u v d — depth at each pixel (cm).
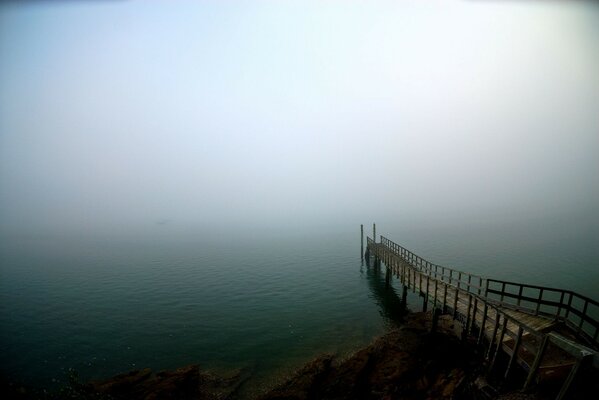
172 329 2136
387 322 2133
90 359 1755
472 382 1049
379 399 1173
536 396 788
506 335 1177
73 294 3047
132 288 3206
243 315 2362
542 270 3453
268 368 1593
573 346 683
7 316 2458
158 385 1375
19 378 1569
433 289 1925
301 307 2500
